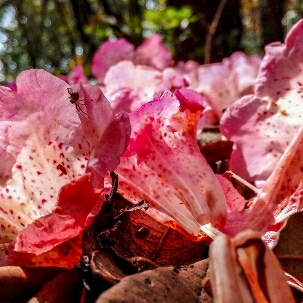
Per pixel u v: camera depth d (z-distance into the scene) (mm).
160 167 106
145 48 254
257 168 140
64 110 100
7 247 98
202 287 82
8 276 93
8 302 94
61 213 89
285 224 88
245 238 72
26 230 90
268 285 72
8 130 103
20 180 102
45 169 102
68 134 101
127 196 107
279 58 139
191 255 103
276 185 112
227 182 116
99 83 253
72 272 95
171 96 104
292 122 137
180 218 103
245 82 262
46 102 102
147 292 77
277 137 139
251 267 71
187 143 109
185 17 544
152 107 103
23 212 102
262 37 600
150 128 106
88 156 99
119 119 90
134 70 222
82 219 89
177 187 105
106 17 788
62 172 101
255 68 264
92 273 83
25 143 103
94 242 91
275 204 111
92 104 95
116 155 89
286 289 73
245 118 142
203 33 541
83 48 995
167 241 103
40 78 102
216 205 105
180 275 82
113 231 95
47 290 91
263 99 141
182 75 238
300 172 111
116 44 254
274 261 73
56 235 90
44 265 95
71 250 95
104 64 253
